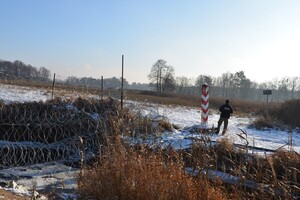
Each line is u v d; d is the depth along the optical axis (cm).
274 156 888
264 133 2012
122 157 749
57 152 1148
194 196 652
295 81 9738
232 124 2378
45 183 900
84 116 1387
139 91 6047
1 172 993
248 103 4572
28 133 1225
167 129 1650
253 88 11888
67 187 864
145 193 654
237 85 10538
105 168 731
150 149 842
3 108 1281
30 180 927
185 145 1220
